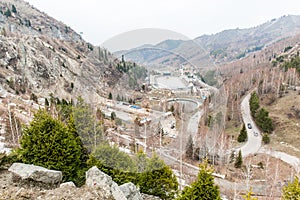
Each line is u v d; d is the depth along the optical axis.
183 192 6.19
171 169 7.55
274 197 14.36
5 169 6.74
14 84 38.88
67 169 6.91
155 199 7.04
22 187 5.73
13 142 15.39
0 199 4.97
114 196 5.22
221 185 14.98
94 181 5.55
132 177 7.01
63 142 6.98
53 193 5.26
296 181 7.42
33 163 6.83
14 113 20.59
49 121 7.10
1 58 42.84
